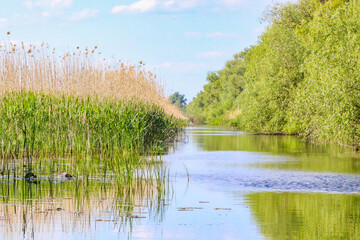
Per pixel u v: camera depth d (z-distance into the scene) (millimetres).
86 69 23750
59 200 11703
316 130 27375
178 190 13445
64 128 19172
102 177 15234
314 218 10234
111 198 12070
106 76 25797
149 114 25938
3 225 9352
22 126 17516
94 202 11539
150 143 24922
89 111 20141
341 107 22125
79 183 14109
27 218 9906
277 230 9266
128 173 14969
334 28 24734
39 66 22031
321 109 24344
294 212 10812
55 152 19141
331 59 23406
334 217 10312
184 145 30719
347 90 22156
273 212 10797
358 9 23844
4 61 20719
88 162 17656
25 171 15891
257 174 16688
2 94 20094
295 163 20062
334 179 15531
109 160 18438
